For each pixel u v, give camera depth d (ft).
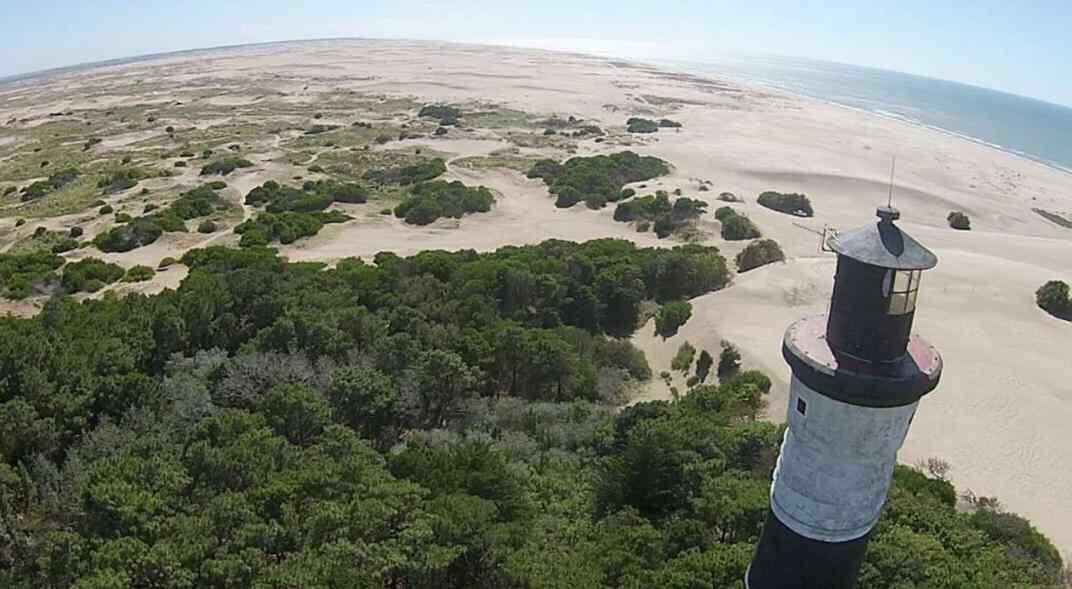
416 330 142.10
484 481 85.66
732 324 172.24
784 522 41.24
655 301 198.18
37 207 286.66
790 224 269.23
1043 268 213.25
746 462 99.66
